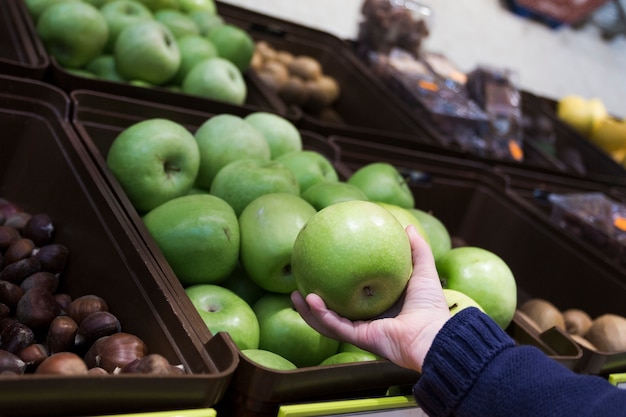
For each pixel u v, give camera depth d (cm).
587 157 262
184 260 101
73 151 117
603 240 189
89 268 105
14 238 110
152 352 86
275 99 174
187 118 145
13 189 126
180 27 182
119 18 169
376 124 223
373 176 133
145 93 148
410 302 84
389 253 81
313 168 129
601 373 120
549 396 67
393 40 251
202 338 82
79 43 158
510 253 184
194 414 71
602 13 449
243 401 81
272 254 102
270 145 144
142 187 115
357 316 84
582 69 407
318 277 82
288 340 99
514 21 408
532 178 207
